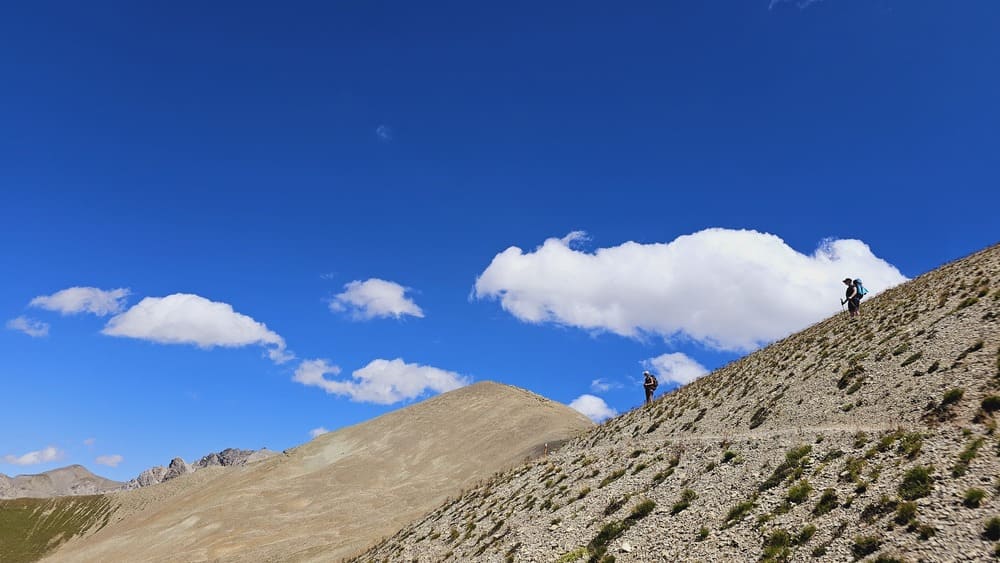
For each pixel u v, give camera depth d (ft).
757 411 126.11
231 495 351.46
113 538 344.69
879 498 65.46
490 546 115.03
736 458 93.91
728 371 176.65
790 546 66.33
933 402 83.46
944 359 95.45
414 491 299.17
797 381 129.70
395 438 423.23
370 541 223.71
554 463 148.05
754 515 75.97
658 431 154.51
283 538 260.83
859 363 116.06
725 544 73.41
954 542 54.24
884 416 89.10
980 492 58.29
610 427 187.93
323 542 239.50
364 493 320.91
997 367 82.84
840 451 80.02
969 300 112.57
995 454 63.16
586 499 110.42
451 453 366.22
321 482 355.15
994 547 51.57
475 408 445.37
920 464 67.46
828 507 69.00
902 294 150.61
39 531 609.42
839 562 59.72
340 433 467.52
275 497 336.08
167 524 334.44
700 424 140.67
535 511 120.06
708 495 87.51
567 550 94.32
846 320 155.02
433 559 127.24
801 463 81.76
